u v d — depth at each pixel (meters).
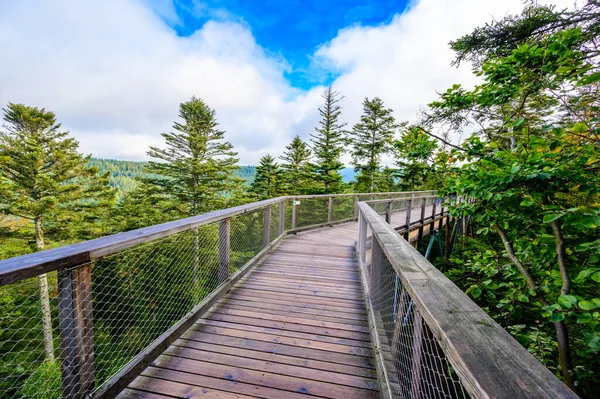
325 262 4.18
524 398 0.44
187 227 2.15
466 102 2.70
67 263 1.21
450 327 0.63
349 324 2.40
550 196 2.03
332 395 1.59
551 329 2.55
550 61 2.04
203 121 17.08
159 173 16.22
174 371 1.76
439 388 0.73
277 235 5.46
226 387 1.63
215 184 16.62
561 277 2.12
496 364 0.51
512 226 2.29
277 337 2.17
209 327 2.30
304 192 18.09
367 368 1.83
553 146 1.73
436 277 0.96
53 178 13.72
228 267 3.05
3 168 11.88
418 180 17.31
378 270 2.13
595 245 1.67
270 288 3.15
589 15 3.41
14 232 11.99
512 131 2.59
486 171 2.15
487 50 4.58
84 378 1.32
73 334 1.30
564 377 1.96
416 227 7.99
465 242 8.68
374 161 20.16
